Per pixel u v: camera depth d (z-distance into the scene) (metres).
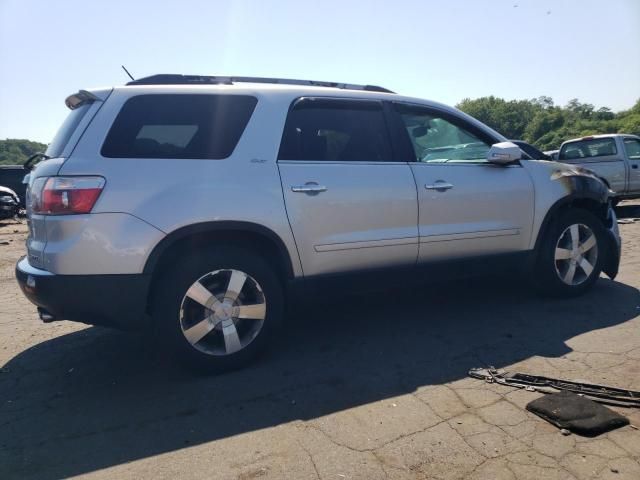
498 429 2.66
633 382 3.12
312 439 2.64
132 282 3.19
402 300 5.04
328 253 3.74
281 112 3.71
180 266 3.32
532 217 4.60
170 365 3.70
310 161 3.73
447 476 2.30
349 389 3.20
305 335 4.21
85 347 4.18
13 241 11.78
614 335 3.89
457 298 5.03
